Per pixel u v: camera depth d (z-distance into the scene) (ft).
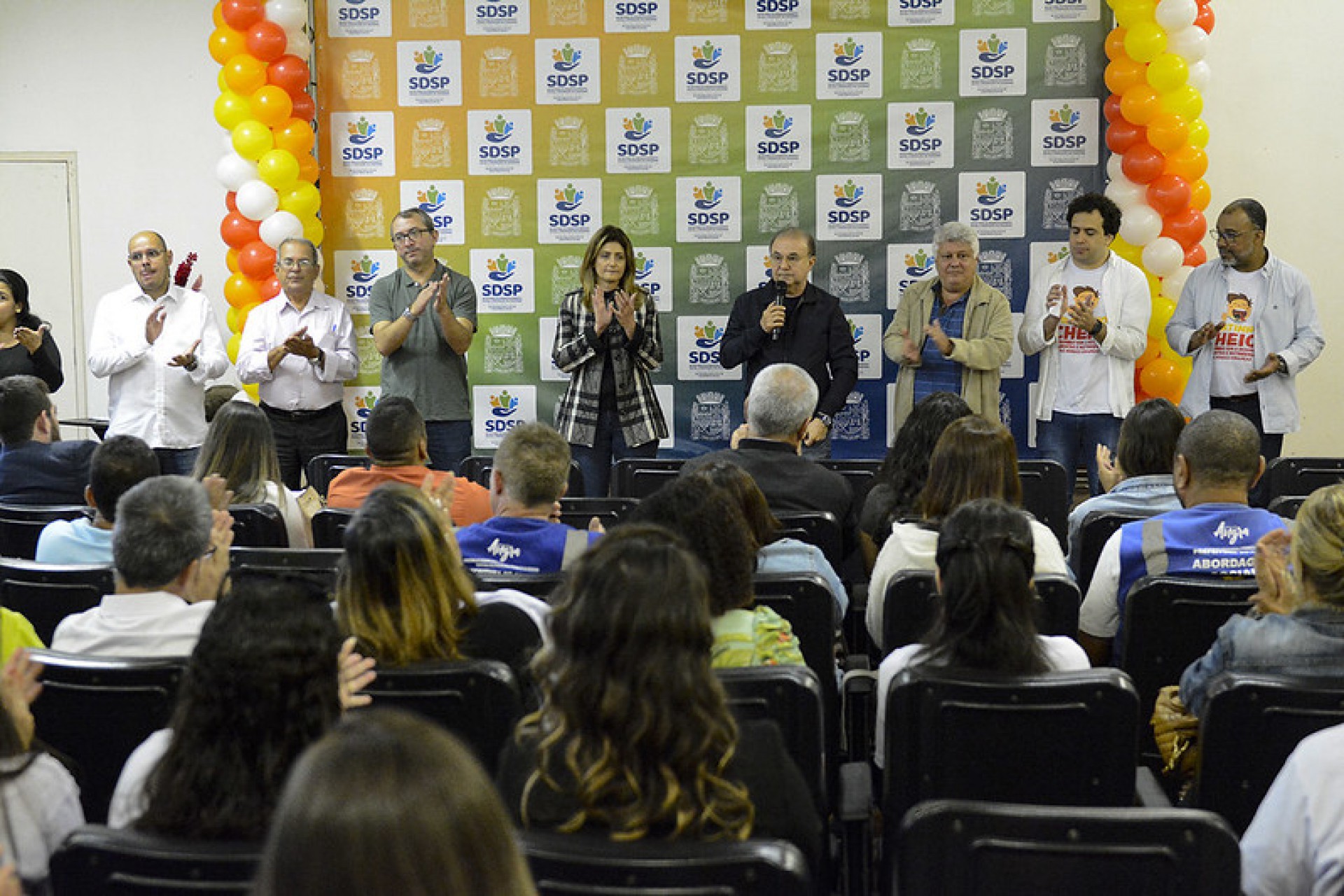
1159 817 5.93
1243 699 8.05
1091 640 11.69
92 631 9.21
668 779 6.11
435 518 8.87
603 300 20.68
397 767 3.31
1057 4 23.75
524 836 5.68
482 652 9.69
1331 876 6.49
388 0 24.44
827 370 21.54
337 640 6.35
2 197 26.68
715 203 24.61
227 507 13.07
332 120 24.73
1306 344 21.80
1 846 6.04
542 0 24.34
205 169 26.45
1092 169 24.04
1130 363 22.35
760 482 14.07
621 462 17.22
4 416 15.53
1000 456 11.50
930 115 24.16
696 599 6.31
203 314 22.58
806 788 6.72
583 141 24.61
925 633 10.52
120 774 8.64
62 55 26.35
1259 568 9.02
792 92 24.26
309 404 22.90
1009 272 24.38
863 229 24.50
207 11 26.16
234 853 5.69
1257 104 24.86
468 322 22.29
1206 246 25.21
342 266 25.03
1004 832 6.03
